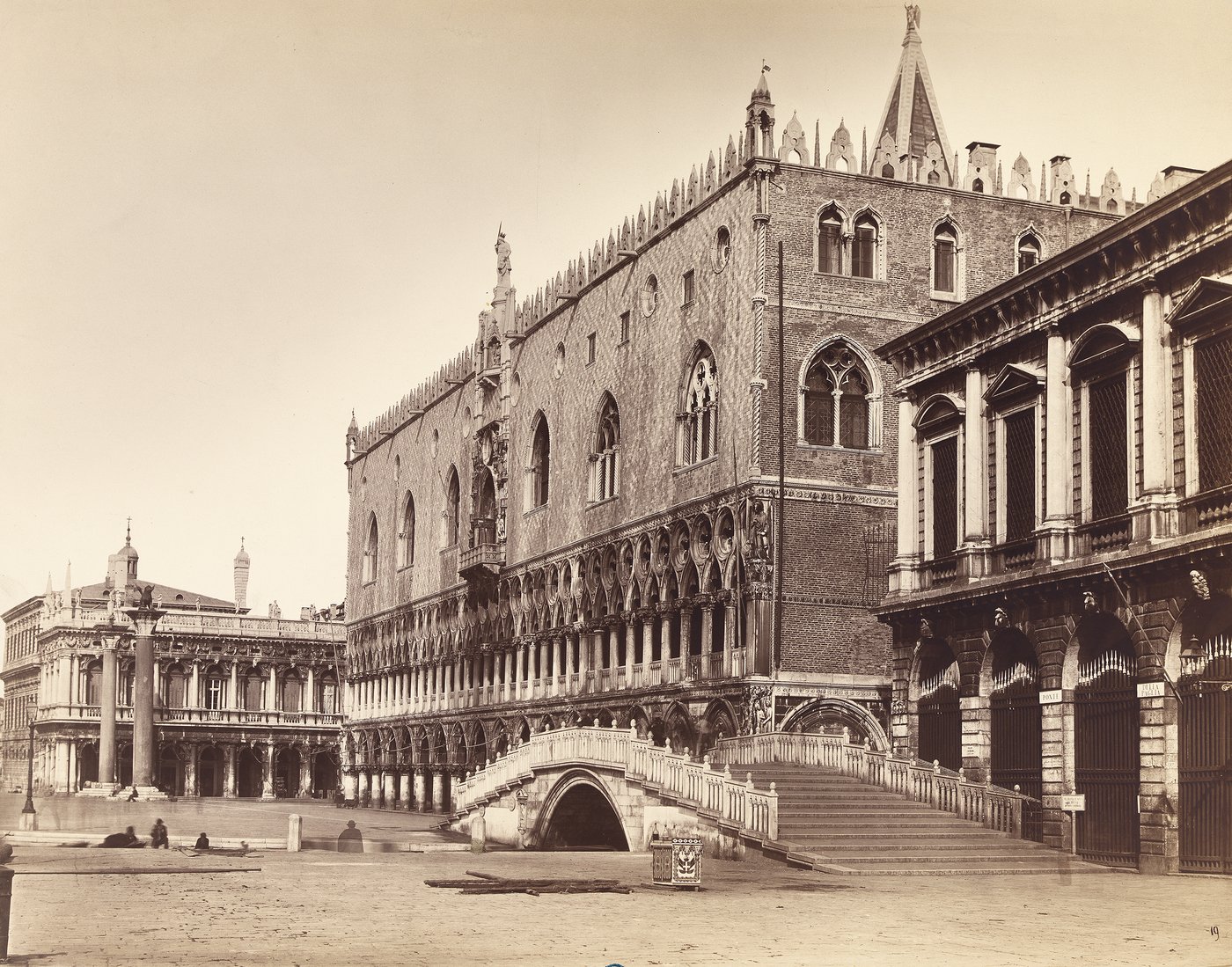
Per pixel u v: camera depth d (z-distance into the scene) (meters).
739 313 61.09
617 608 71.62
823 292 60.56
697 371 65.25
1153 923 26.11
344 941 22.62
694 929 24.48
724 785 41.22
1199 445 36.16
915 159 62.94
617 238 74.44
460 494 94.31
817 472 59.75
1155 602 36.28
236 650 134.00
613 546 71.81
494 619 87.38
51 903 28.08
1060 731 39.69
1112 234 38.38
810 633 58.75
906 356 48.84
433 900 28.88
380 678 109.56
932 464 48.00
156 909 27.02
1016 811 39.72
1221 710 34.72
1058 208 64.31
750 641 58.12
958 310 45.16
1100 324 39.59
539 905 28.09
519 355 86.44
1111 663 38.84
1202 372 36.16
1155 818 35.78
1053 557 40.53
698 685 61.75
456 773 91.94
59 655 126.94
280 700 135.62
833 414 60.62
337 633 138.00
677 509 65.12
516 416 86.31
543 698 78.88
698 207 65.06
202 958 20.83
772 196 60.44
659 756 45.88
